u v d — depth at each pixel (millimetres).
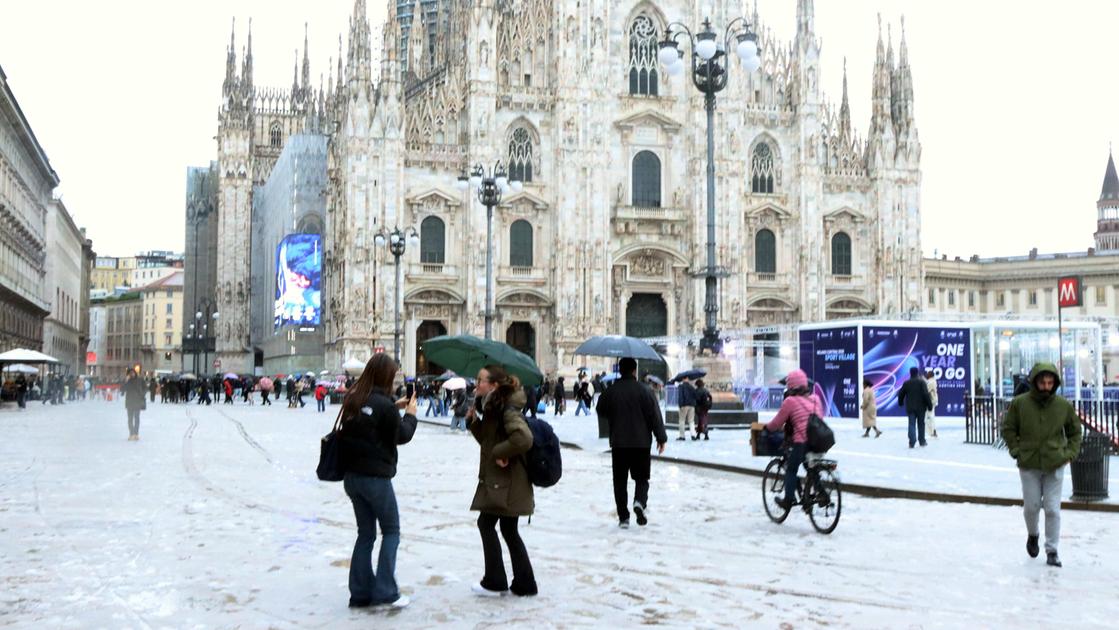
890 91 99188
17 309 94812
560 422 53500
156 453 32844
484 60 88312
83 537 16844
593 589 13242
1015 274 132625
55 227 121938
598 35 91438
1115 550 16375
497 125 89938
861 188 98250
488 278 50625
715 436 40844
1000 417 35875
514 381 12914
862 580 13891
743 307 92688
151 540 16594
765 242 96062
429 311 88250
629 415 18484
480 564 14859
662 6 94188
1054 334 54438
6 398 82875
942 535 17719
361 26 86375
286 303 103750
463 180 56531
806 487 18062
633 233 92500
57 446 35656
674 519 19500
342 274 88812
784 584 13594
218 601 12484
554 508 20875
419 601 12562
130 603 12359
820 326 56625
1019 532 18078
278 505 20734
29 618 11617
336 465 12227
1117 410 34219
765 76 97125
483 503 12734
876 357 53969
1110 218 161875
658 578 13930
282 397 103562
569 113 90188
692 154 93250
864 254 98250
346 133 86938
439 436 45062
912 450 34438
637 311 94062
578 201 90125
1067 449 15008
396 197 86438
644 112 92562
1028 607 12445
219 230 135250
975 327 54781
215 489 23266
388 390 12398
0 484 24125
